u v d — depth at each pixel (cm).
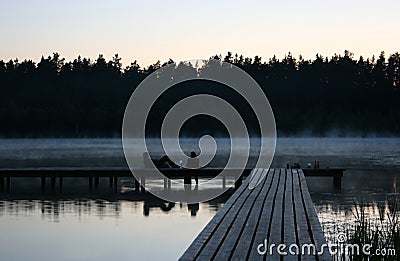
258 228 977
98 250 1288
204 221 1634
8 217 1686
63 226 1552
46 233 1462
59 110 8419
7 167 3303
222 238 882
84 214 1744
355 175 2884
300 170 2331
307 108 9075
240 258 765
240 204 1278
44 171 2373
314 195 2134
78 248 1309
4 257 1230
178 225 1572
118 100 8512
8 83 9206
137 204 1958
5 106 8538
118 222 1616
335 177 2428
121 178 2864
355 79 9656
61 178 2384
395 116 9075
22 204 1947
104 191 2319
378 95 9450
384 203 1911
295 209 1198
